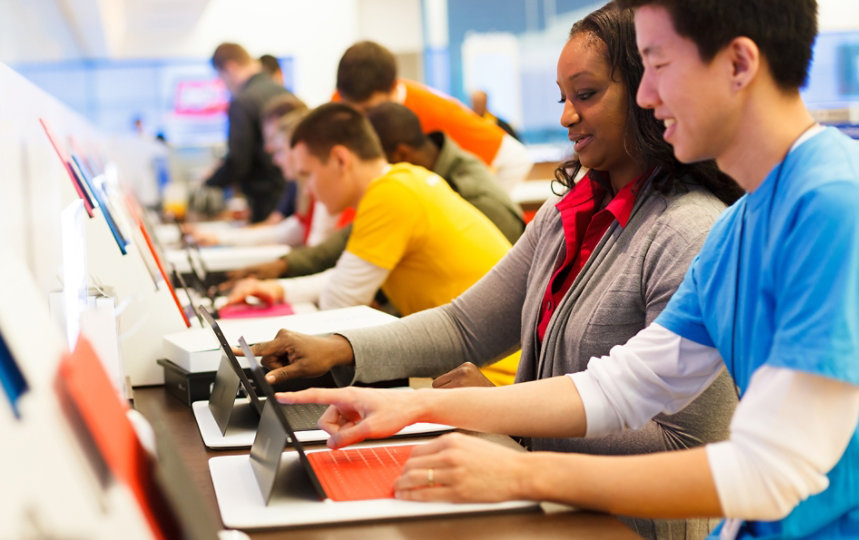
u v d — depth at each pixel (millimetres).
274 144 4848
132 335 1695
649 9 880
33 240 1416
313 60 7074
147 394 1619
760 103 878
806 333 808
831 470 884
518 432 1126
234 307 2822
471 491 915
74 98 6652
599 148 1370
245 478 1030
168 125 6895
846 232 806
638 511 878
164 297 1714
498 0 7938
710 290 1020
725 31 850
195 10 5672
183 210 5969
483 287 1653
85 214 1696
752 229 923
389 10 7879
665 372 1098
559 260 1476
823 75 6027
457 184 3053
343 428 1139
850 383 792
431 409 1117
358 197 2758
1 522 452
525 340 1499
